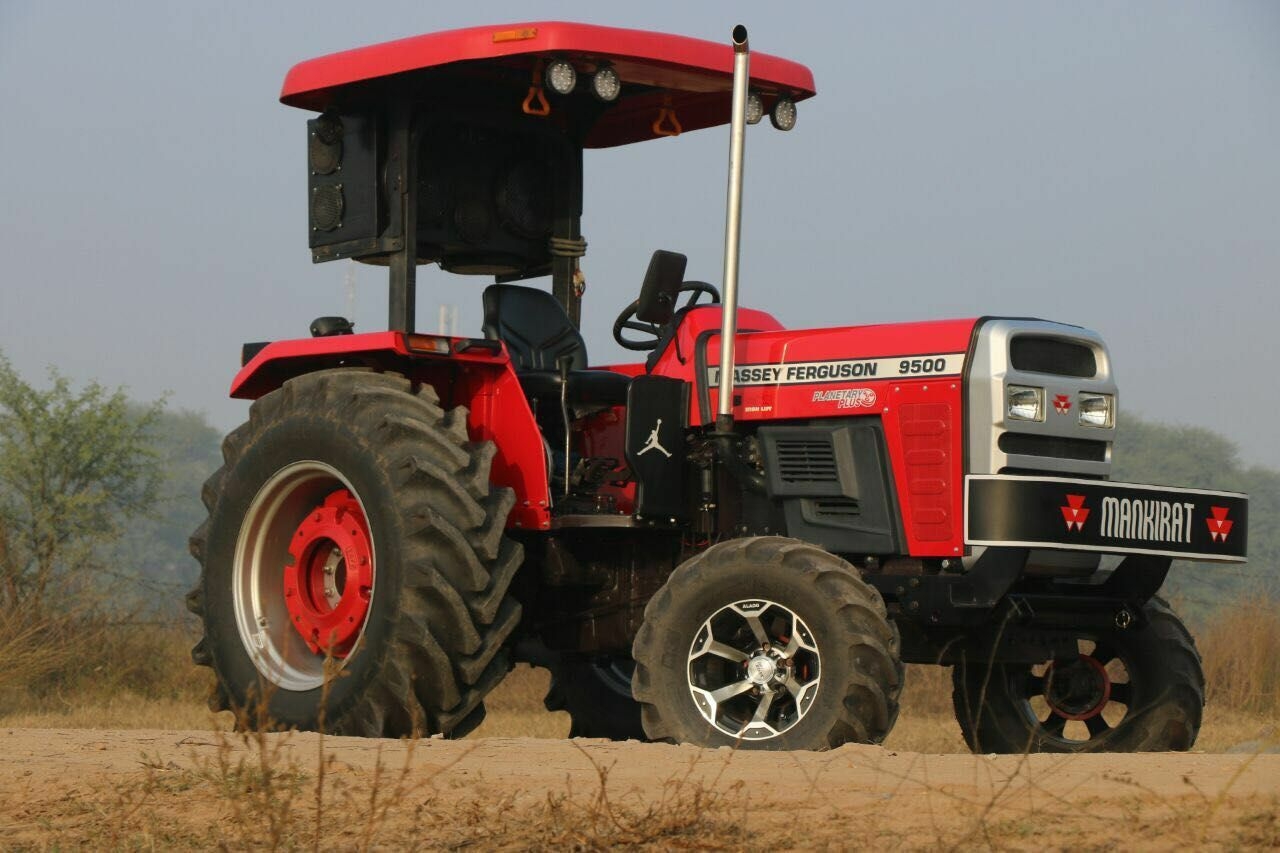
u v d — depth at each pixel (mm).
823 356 11477
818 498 11383
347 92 12680
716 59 12219
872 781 7602
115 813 7102
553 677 14852
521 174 13320
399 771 8070
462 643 10945
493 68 12289
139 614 23578
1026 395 10797
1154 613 12047
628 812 6727
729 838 6242
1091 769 8148
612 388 12531
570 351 13250
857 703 9664
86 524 27109
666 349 12266
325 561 12164
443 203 12969
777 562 10023
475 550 11086
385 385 11852
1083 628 11836
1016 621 11172
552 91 11820
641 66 12070
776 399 11617
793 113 13016
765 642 10094
